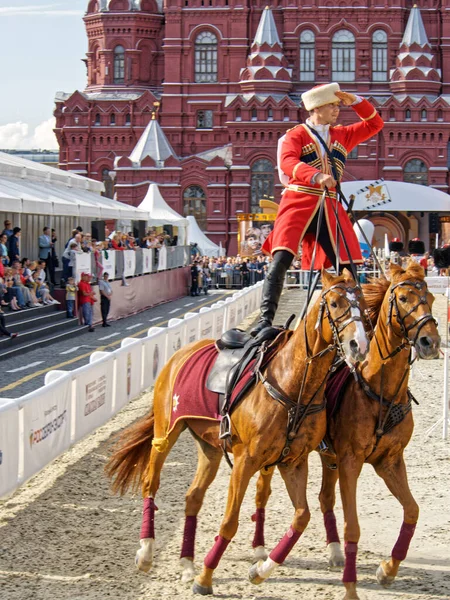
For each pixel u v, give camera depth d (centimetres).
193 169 8194
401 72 8262
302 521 784
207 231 8162
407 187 6009
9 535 986
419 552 938
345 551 772
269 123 8081
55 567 888
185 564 848
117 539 977
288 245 865
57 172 4631
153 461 877
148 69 8875
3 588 831
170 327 2116
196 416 834
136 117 8612
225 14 8588
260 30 8331
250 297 3612
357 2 8462
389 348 789
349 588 761
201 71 8650
